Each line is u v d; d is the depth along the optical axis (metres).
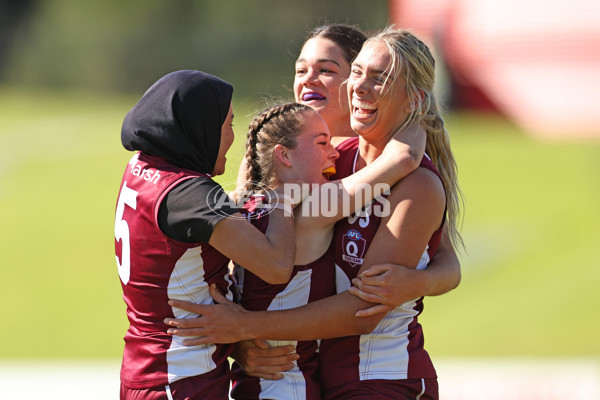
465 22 90.06
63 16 153.00
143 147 11.17
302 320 11.18
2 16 158.12
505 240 45.78
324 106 13.48
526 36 88.62
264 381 11.66
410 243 11.28
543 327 32.88
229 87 11.48
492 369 28.84
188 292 11.05
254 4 146.38
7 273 48.31
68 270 48.22
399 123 11.69
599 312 33.62
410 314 11.82
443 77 86.88
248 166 12.04
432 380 11.90
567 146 65.75
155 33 128.75
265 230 11.28
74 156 73.56
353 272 11.56
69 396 29.38
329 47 13.45
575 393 25.97
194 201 10.69
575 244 43.62
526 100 87.69
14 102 109.06
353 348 11.62
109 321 40.94
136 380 11.22
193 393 11.00
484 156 62.97
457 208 12.78
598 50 86.75
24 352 36.88
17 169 70.75
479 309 36.94
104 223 56.41
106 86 126.12
